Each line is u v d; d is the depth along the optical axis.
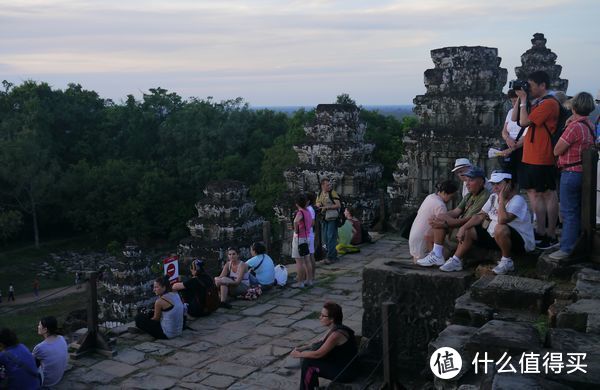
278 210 17.38
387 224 16.31
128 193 50.34
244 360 8.20
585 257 6.69
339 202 13.32
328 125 17.38
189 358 8.30
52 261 44.31
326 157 17.17
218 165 52.84
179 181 53.56
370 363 7.13
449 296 6.84
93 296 8.49
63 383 7.51
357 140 17.52
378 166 17.67
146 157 58.41
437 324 6.91
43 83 55.44
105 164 53.19
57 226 52.88
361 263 13.24
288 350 8.52
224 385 7.43
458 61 14.30
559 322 5.42
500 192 6.89
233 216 18.23
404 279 7.07
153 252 48.88
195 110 56.94
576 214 6.73
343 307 10.31
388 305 5.98
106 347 8.41
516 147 8.39
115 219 48.81
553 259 6.67
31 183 45.38
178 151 56.53
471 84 14.22
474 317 6.07
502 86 14.53
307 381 6.86
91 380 7.61
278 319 9.86
